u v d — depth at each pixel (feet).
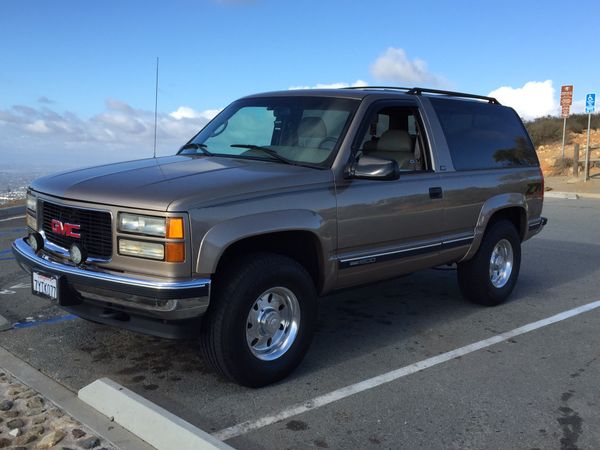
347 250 14.38
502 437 11.19
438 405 12.47
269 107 16.49
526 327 17.93
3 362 14.14
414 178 16.03
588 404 12.61
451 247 17.48
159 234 11.27
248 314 12.45
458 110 18.40
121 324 12.37
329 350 15.72
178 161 14.70
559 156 85.40
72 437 10.52
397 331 17.40
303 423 11.60
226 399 12.55
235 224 11.86
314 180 13.50
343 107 15.20
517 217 21.04
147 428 10.51
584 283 23.80
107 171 13.78
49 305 19.15
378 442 10.94
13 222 41.14
